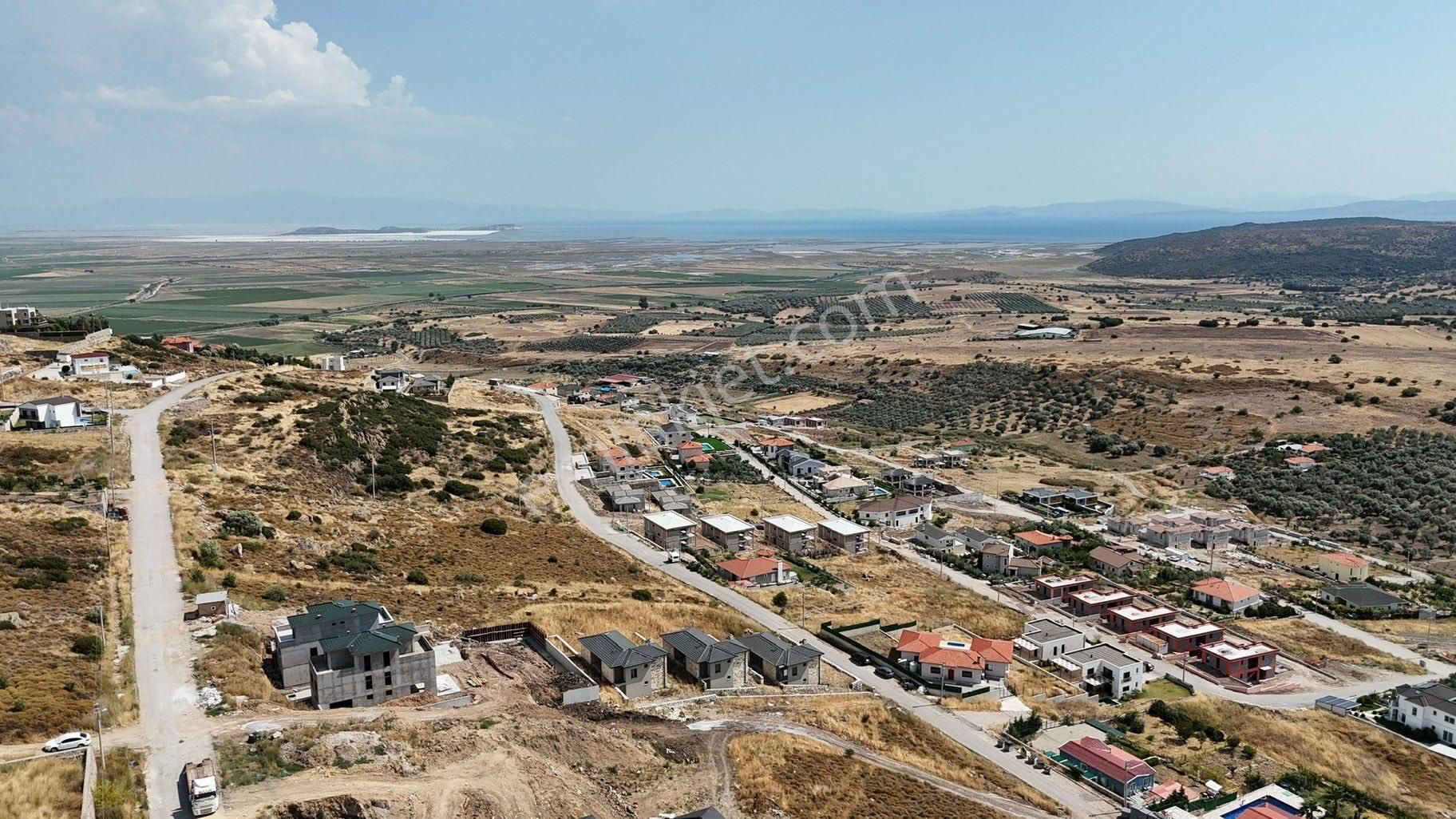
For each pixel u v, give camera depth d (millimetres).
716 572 109625
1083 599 106188
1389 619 107500
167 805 46156
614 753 58375
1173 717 80000
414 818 47781
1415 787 71250
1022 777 67312
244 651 63281
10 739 49000
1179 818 61719
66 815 42938
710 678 75000
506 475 132625
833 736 67875
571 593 90500
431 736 55500
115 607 67438
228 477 99938
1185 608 109000
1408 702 80875
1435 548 132875
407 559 92812
